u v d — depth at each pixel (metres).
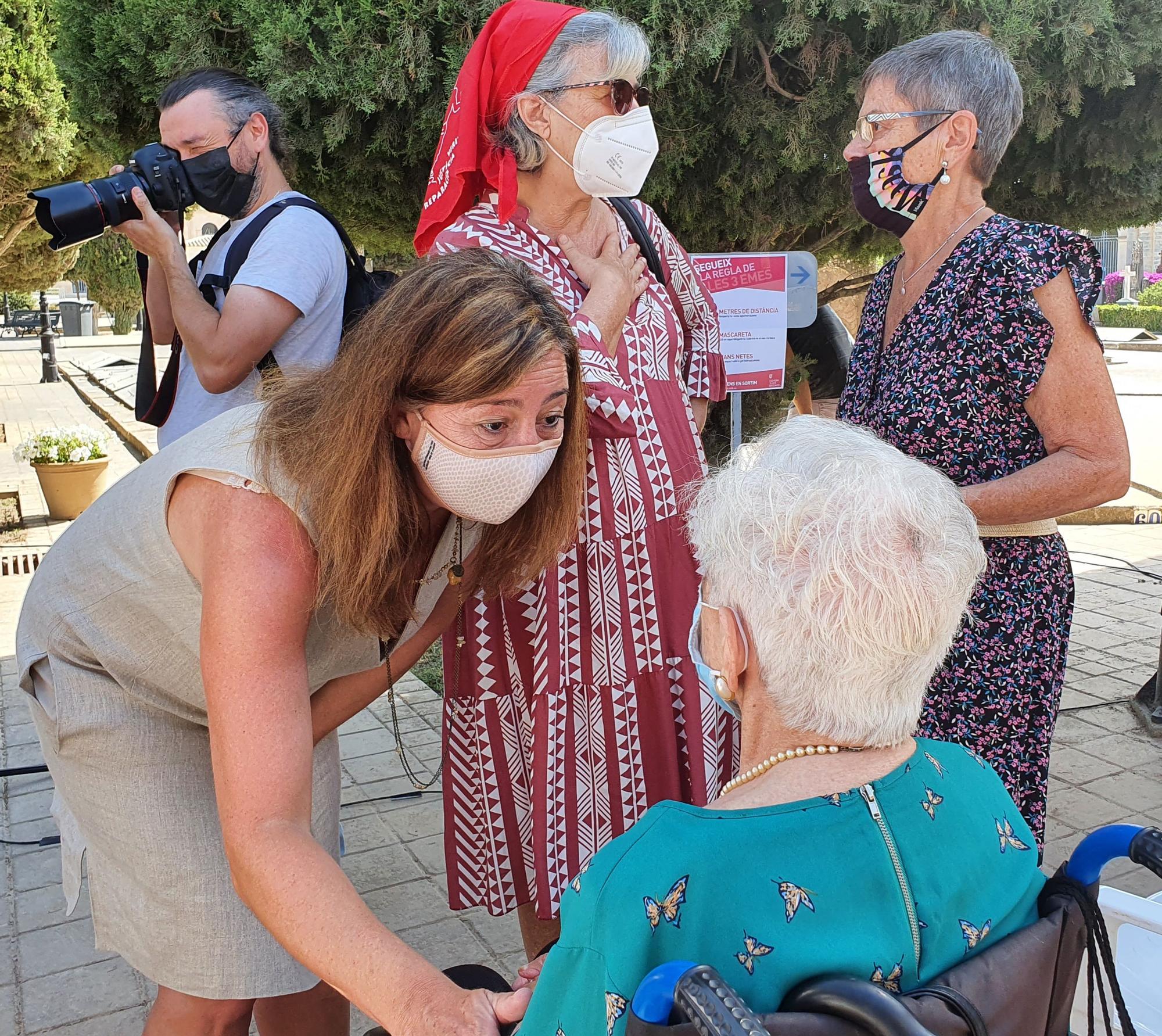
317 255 2.53
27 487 10.37
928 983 1.09
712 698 2.08
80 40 3.94
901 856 1.14
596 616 2.02
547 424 1.48
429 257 1.52
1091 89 3.93
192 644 1.68
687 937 1.06
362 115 3.63
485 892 2.16
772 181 3.89
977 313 2.14
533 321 1.37
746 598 1.19
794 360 4.35
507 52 2.03
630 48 2.02
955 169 2.25
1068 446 2.11
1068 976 1.22
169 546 1.58
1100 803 3.81
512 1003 1.25
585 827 2.05
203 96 2.54
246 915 1.75
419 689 4.98
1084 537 8.22
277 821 1.36
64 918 3.16
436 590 1.76
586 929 1.09
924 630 1.13
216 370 2.42
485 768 2.10
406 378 1.35
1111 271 42.66
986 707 2.20
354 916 1.29
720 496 1.26
